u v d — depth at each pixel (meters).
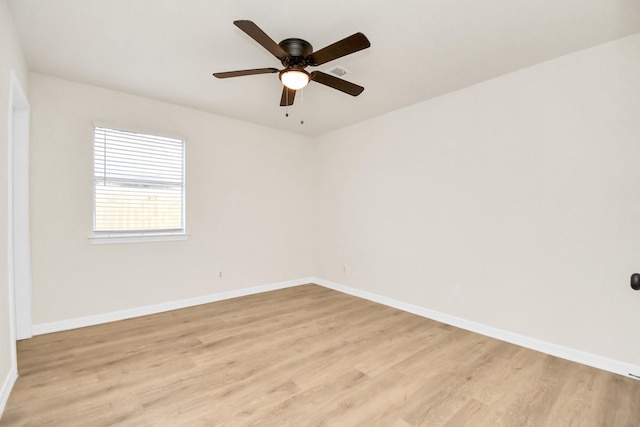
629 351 2.21
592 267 2.36
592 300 2.36
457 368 2.30
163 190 3.56
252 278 4.34
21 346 2.58
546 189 2.58
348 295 4.30
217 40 2.28
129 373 2.18
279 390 1.99
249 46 2.37
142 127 3.37
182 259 3.68
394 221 3.79
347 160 4.44
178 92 3.25
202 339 2.77
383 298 3.91
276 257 4.60
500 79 2.84
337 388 2.03
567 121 2.46
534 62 2.59
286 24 2.07
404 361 2.40
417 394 1.97
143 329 2.99
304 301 3.99
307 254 5.00
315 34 2.18
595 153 2.34
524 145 2.70
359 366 2.31
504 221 2.82
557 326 2.52
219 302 3.91
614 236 2.27
